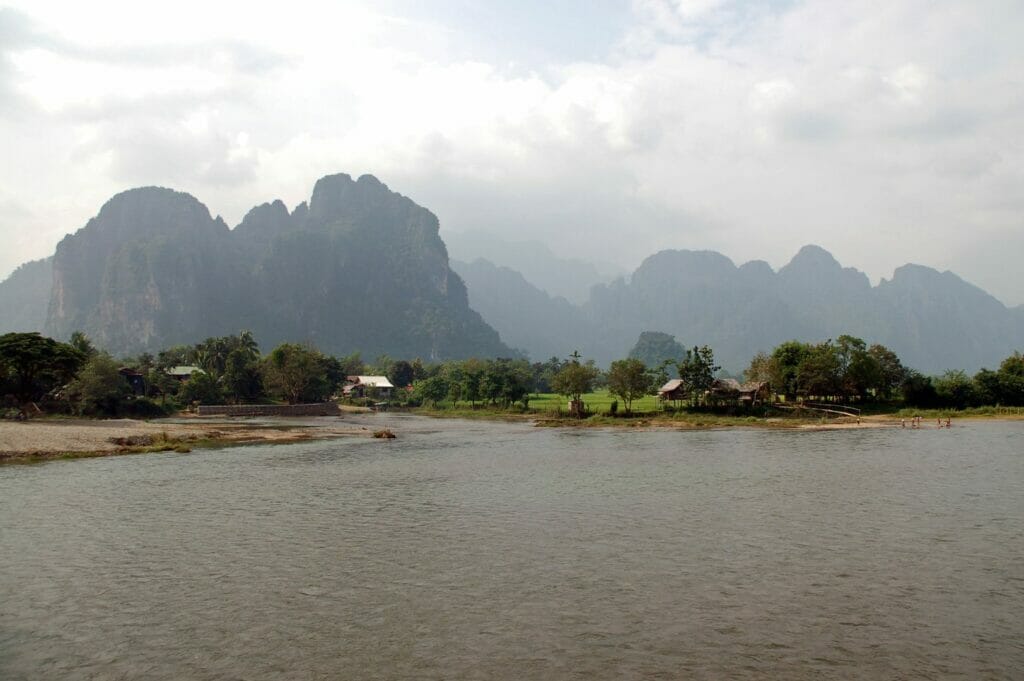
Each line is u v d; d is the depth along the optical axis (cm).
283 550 2894
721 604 2202
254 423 11394
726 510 3741
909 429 9519
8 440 6738
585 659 1783
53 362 9931
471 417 14438
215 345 17425
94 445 6862
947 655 1808
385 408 18312
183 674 1702
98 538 3105
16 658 1802
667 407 12975
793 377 13050
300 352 15938
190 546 2961
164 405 13500
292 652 1833
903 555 2784
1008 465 5531
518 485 4684
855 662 1762
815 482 4712
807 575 2511
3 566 2648
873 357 13238
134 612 2139
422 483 4784
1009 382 12300
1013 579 2456
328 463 5975
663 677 1675
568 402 16675
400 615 2112
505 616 2102
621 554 2816
